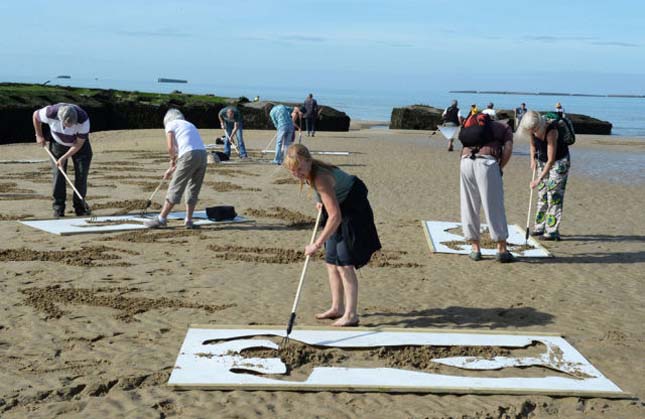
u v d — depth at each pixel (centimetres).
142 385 495
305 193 1468
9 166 1991
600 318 669
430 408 466
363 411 461
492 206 870
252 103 4600
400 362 541
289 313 661
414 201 1393
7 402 461
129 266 824
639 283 806
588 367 537
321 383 496
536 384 503
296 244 967
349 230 605
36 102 3684
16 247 914
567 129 1006
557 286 784
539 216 1067
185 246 940
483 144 866
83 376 506
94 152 2494
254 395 480
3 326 609
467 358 550
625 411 470
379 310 678
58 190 1126
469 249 959
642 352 580
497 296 737
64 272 791
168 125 1052
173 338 587
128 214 1160
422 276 814
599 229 1147
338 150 2577
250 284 759
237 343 565
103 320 629
